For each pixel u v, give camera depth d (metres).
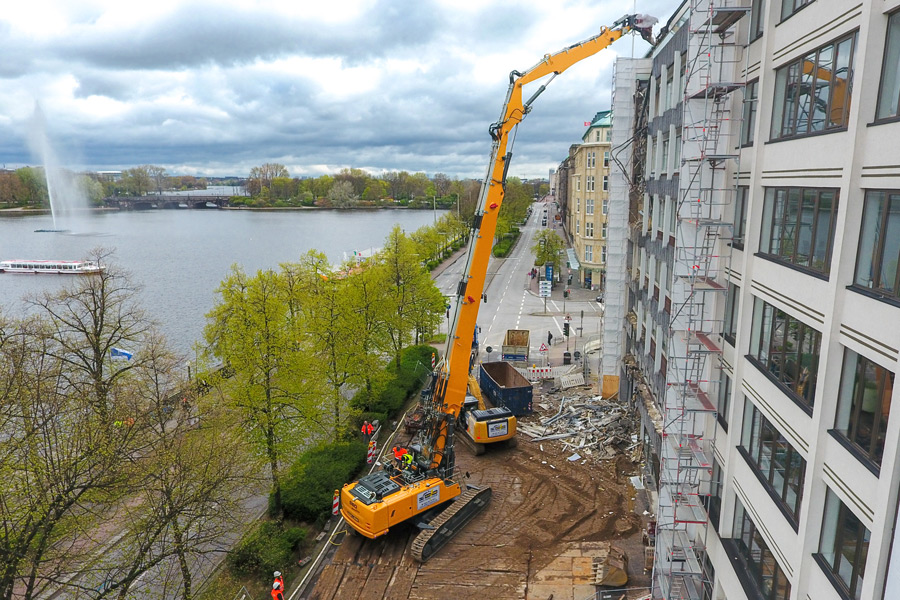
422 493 24.06
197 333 58.62
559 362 49.19
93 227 170.62
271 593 20.77
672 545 17.69
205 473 19.94
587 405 37.19
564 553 23.25
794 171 13.11
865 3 9.91
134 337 38.78
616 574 21.23
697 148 17.62
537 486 28.50
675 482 17.86
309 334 33.41
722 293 17.56
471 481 29.02
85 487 17.62
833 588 10.81
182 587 22.22
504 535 24.59
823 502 11.47
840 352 10.95
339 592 21.38
